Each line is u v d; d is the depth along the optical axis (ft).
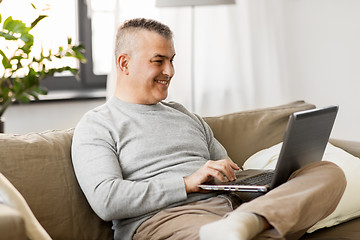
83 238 6.57
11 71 9.44
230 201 6.57
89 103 12.12
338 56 13.99
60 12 12.41
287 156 6.08
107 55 13.14
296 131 6.00
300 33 13.70
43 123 11.64
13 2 11.76
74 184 6.63
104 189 6.30
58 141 6.82
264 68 13.41
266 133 8.30
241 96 13.24
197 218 6.21
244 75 13.23
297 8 13.58
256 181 6.59
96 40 13.01
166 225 6.28
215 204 6.53
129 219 6.59
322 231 7.06
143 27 7.16
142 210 6.36
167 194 6.39
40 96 11.66
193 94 12.21
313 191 5.55
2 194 5.34
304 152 6.38
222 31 12.93
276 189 5.70
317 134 6.47
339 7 13.84
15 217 4.53
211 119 8.20
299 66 13.79
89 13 12.04
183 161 7.04
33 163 6.46
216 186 6.38
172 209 6.44
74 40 12.72
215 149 7.72
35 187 6.36
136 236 6.50
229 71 13.10
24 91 9.38
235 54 13.08
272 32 13.38
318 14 13.76
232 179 6.52
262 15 13.25
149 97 7.16
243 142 8.16
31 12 11.93
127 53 7.14
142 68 7.06
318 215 5.70
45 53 12.16
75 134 6.81
